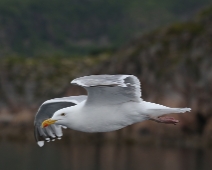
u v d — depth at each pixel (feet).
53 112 41.47
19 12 376.48
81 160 101.40
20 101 160.45
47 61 181.47
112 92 35.35
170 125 122.93
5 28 351.05
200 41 134.31
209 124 121.39
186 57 131.13
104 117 36.29
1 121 153.89
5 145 127.13
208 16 143.13
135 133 127.13
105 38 403.75
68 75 167.32
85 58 194.90
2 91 163.63
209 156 106.52
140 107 36.35
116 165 94.07
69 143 131.64
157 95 129.49
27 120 153.58
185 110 36.06
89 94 35.37
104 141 130.72
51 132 42.86
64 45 374.84
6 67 171.01
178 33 141.49
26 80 165.58
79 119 36.63
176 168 89.81
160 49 138.51
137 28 410.93
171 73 129.08
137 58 140.36
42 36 373.81
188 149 118.11
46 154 111.04
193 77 127.44
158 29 149.89
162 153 111.55
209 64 127.44
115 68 144.05
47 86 161.89
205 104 123.24
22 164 95.55
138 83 35.09
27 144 130.82
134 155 108.78
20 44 344.49
